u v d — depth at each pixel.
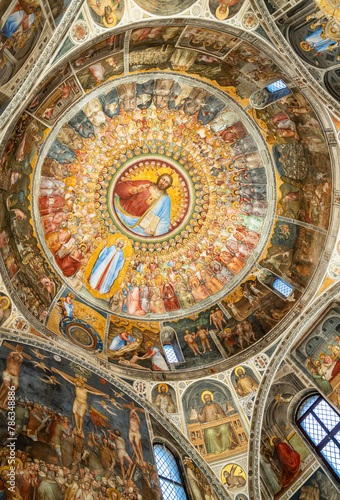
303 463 16.84
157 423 16.80
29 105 13.76
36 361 14.48
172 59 16.23
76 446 13.24
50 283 17.47
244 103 17.62
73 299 18.23
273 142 18.17
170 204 20.67
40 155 16.55
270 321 18.66
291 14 13.44
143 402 16.98
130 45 14.58
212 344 19.11
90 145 18.25
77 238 19.11
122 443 14.84
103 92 16.64
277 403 17.77
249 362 18.31
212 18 13.82
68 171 18.11
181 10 13.41
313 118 16.16
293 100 16.20
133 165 19.73
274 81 16.02
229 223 20.34
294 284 18.50
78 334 17.34
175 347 19.23
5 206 14.95
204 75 16.98
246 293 19.58
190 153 19.77
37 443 12.15
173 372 18.30
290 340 17.98
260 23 13.95
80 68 14.41
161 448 16.39
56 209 18.12
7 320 14.66
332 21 13.30
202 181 20.22
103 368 16.91
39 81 12.75
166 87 17.55
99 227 19.86
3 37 10.62
